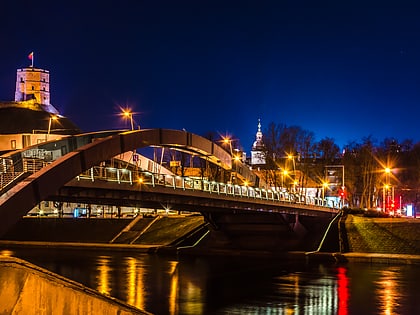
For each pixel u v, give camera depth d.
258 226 85.94
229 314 40.25
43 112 178.12
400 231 85.31
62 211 123.38
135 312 13.47
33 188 35.31
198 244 89.56
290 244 86.81
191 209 71.12
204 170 124.56
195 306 43.19
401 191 146.88
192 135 65.88
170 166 129.25
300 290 50.59
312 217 97.81
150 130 55.22
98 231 102.25
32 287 11.52
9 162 39.00
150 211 135.00
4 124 166.38
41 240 103.56
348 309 41.97
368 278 58.16
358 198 148.75
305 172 136.75
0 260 11.09
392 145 154.00
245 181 87.12
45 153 43.38
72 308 12.23
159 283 54.44
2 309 11.07
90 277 58.09
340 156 150.88
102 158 45.38
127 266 67.94
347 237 87.06
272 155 132.38
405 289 50.78
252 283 54.66
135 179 56.62
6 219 32.53
